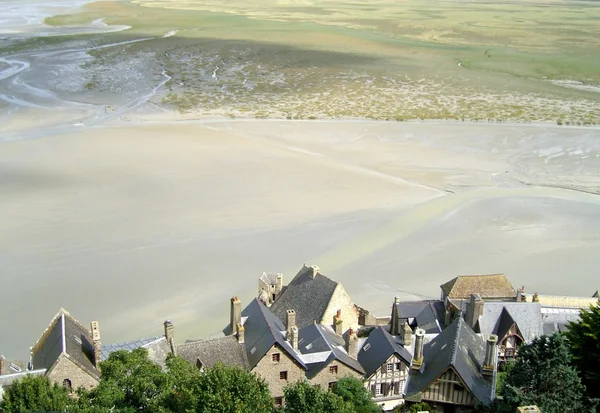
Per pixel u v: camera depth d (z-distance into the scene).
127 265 92.75
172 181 122.81
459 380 56.09
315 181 125.56
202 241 100.19
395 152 144.25
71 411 48.66
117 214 108.25
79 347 62.31
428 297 87.19
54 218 105.88
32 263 92.44
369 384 65.25
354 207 114.31
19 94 186.12
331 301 73.50
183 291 86.88
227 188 120.38
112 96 188.25
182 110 175.00
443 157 141.75
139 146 143.25
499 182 128.88
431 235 105.00
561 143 151.88
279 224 106.69
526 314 74.12
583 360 54.91
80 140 146.62
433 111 177.88
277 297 80.38
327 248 99.69
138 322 79.62
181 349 65.81
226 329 74.06
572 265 96.69
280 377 65.12
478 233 106.38
